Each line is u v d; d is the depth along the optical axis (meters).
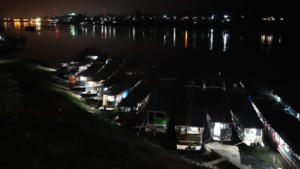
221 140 30.31
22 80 38.47
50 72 55.31
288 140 26.98
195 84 44.94
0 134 15.76
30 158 14.03
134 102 35.31
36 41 126.81
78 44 123.94
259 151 28.83
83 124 21.84
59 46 113.00
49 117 20.64
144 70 59.88
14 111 19.42
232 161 26.58
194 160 26.08
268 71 68.75
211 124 30.77
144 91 39.94
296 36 175.00
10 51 84.38
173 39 161.50
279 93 40.44
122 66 62.16
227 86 44.94
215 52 111.25
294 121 31.62
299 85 47.12
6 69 45.94
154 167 16.78
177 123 29.14
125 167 15.55
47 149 15.27
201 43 142.88
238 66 78.75
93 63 56.94
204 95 39.06
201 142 28.78
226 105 35.47
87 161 15.03
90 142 17.55
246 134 30.05
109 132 22.83
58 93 36.62
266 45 137.38
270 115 33.19
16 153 14.21
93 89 45.16
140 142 22.70
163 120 31.80
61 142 16.53
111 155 16.47
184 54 104.06
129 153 17.56
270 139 31.00
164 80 47.56
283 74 63.28
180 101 36.75
